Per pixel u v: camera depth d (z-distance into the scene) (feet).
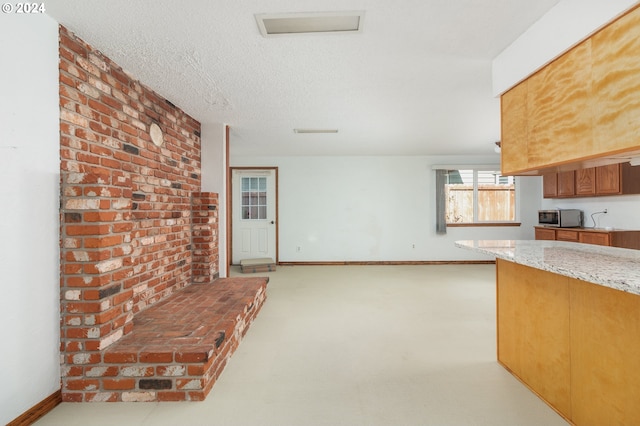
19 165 4.95
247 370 6.82
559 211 16.01
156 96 9.09
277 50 6.81
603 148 4.71
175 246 10.03
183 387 5.74
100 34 6.05
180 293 9.81
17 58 4.90
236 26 5.89
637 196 13.67
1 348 4.69
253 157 20.27
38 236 5.27
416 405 5.59
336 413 5.38
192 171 11.42
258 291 10.44
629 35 4.31
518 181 20.11
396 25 5.95
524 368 6.25
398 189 20.29
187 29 5.96
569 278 5.13
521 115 6.59
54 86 5.58
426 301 11.99
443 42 6.59
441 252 20.26
